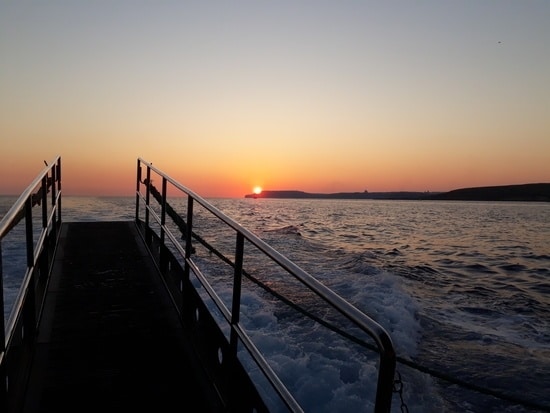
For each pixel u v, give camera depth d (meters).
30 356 3.60
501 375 6.67
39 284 5.27
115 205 40.19
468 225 41.53
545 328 9.09
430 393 6.03
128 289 5.48
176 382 3.38
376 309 9.03
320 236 25.47
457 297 11.63
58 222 8.81
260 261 12.77
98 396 3.16
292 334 7.26
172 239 5.05
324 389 5.55
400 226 37.53
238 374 2.87
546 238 30.23
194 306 4.36
